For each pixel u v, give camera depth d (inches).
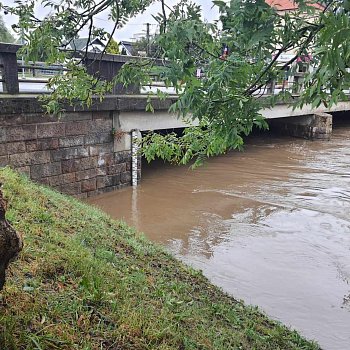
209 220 340.8
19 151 309.9
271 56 84.8
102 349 98.5
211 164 539.2
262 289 231.3
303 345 165.8
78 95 139.9
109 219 255.1
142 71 117.8
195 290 181.9
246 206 379.9
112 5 114.2
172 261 216.2
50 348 89.9
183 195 402.9
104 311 115.5
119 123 381.4
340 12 62.7
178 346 113.7
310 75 69.5
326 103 73.8
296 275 250.4
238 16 74.4
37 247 145.2
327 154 637.3
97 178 371.2
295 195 417.4
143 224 324.8
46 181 331.0
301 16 77.9
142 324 115.3
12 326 89.5
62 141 336.8
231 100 89.4
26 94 316.2
